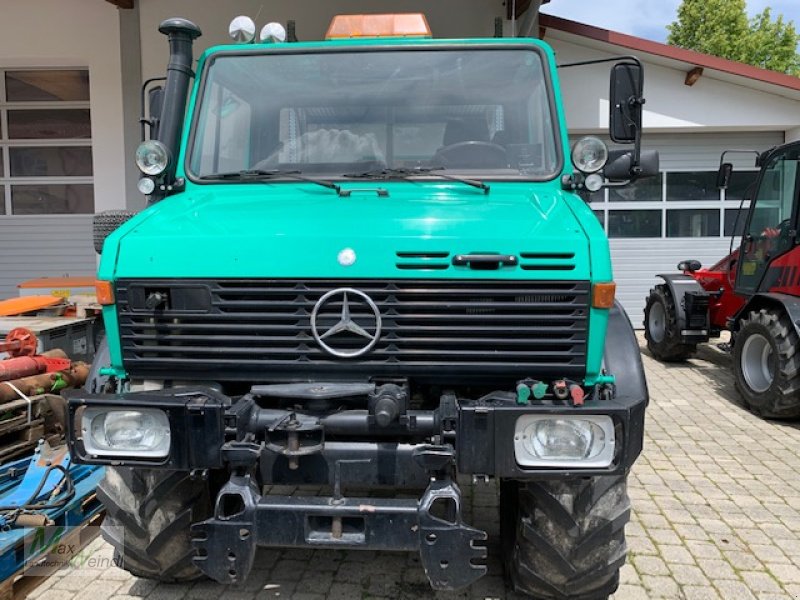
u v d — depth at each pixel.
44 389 4.24
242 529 2.31
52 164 9.77
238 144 3.48
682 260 10.90
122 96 9.28
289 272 2.48
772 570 3.36
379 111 3.47
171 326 2.54
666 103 10.22
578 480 2.55
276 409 2.51
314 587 3.17
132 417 2.44
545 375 2.50
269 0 9.06
